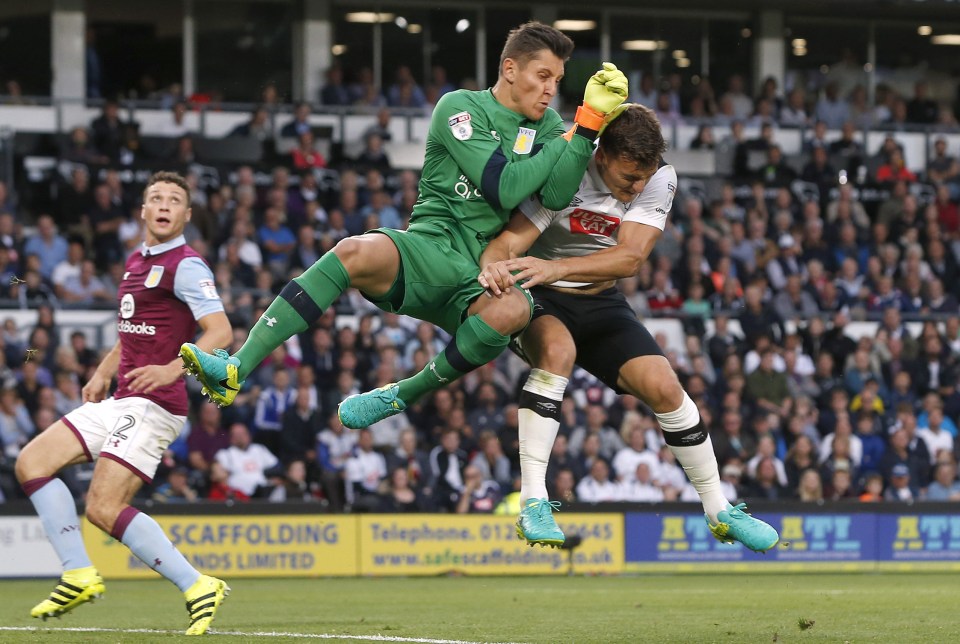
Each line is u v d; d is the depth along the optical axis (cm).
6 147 2275
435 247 717
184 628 897
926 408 2122
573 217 767
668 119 2719
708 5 2861
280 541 1706
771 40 2914
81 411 863
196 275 848
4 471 1728
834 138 2819
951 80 3062
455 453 1870
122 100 2498
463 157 712
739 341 2183
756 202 2516
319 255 2205
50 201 2288
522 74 723
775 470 1948
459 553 1766
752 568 1847
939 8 2881
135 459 837
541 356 761
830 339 2219
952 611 1091
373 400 738
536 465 753
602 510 1808
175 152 2369
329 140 2508
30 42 2584
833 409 2070
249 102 2717
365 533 1738
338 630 872
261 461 1809
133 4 2652
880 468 2028
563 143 713
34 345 1875
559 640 802
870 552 1878
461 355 716
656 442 1950
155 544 825
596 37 2873
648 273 2292
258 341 700
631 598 1288
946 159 2731
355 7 2759
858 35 3003
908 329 2338
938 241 2542
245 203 2266
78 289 2080
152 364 852
